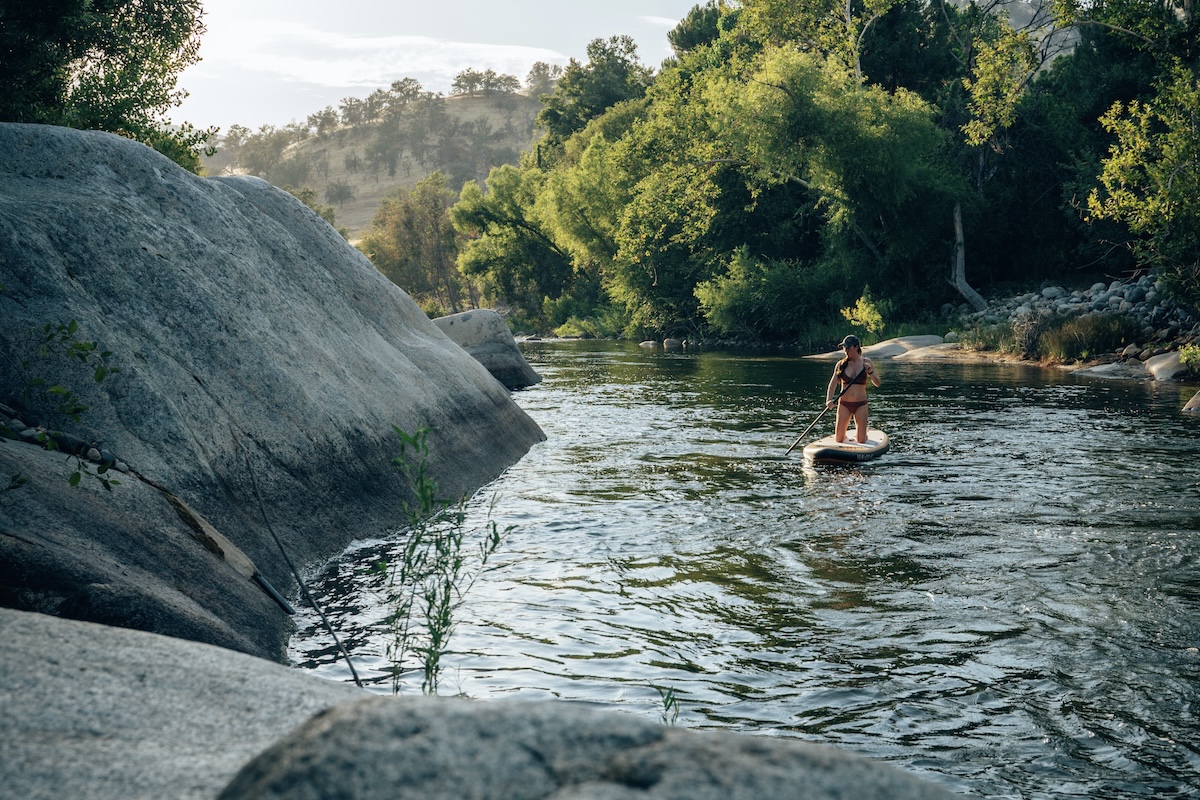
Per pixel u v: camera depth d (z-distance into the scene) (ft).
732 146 130.72
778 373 90.22
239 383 28.40
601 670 20.24
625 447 48.62
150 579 18.97
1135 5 87.56
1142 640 21.43
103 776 7.77
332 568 26.71
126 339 25.88
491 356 82.64
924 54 138.51
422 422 37.14
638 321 158.51
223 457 25.91
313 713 9.48
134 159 31.71
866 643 21.71
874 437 47.88
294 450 28.66
